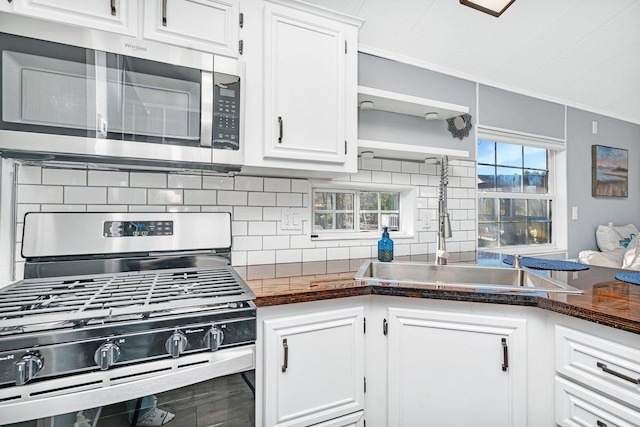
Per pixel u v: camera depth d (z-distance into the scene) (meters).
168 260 1.48
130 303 0.96
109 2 1.14
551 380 1.13
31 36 1.01
